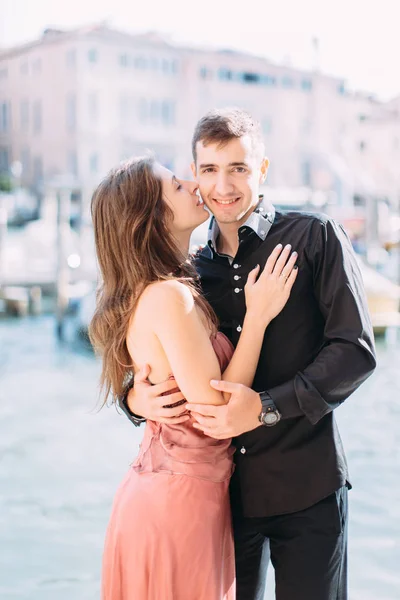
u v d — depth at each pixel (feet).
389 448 19.31
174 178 7.13
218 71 96.99
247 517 7.22
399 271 47.88
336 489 6.94
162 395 6.92
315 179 97.35
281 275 6.80
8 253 56.59
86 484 16.93
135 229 6.86
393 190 94.48
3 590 11.82
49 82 96.94
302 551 6.97
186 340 6.66
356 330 6.63
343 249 6.86
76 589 11.89
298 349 6.98
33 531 14.25
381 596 11.33
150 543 6.57
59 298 38.24
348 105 100.07
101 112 94.68
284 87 98.22
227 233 7.31
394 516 14.64
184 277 7.00
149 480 6.75
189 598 6.61
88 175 93.81
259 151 7.12
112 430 21.48
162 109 95.81
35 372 30.40
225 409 6.56
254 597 7.52
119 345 7.06
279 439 6.98
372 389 26.23
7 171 101.24
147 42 94.84
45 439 20.58
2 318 45.19
